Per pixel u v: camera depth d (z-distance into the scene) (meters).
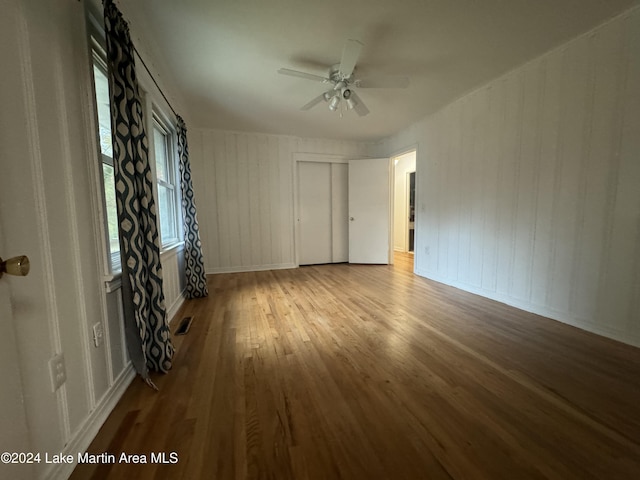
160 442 1.17
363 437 1.19
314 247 5.40
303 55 2.36
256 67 2.54
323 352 1.93
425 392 1.49
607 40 2.01
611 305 2.09
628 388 1.51
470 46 2.29
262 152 4.72
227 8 1.81
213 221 4.53
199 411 1.36
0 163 0.82
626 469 1.03
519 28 2.07
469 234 3.35
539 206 2.54
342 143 5.25
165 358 1.70
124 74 1.49
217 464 1.06
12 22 0.87
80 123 1.24
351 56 2.02
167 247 2.67
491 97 2.95
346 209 5.49
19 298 0.86
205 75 2.67
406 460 1.08
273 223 4.87
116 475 1.01
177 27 1.98
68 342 1.09
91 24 1.38
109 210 1.73
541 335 2.16
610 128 2.04
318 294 3.34
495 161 2.95
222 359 1.85
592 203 2.17
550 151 2.43
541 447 1.13
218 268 4.61
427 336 2.16
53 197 1.05
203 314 2.69
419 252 4.32
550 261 2.48
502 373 1.66
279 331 2.29
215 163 4.48
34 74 0.97
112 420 1.30
